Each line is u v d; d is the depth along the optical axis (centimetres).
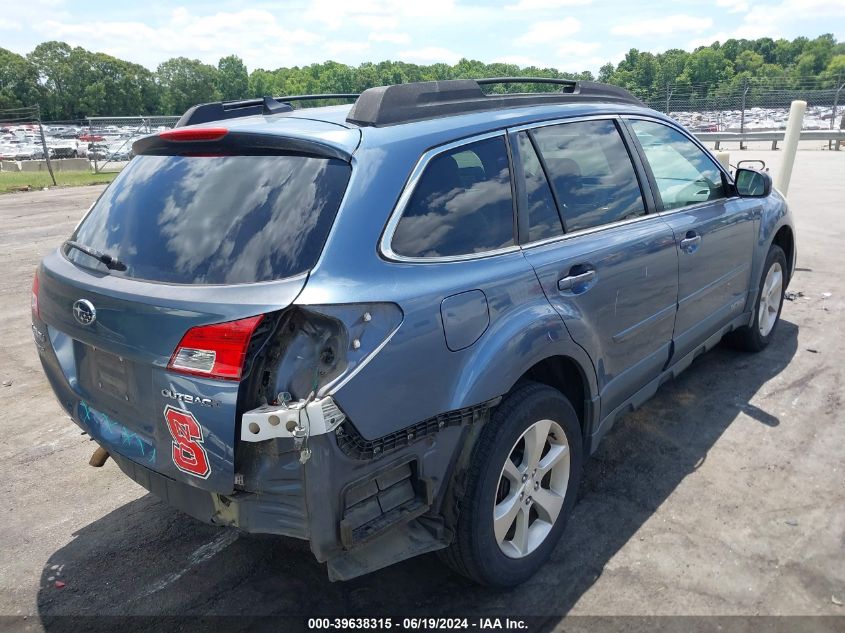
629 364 339
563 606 271
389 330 216
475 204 263
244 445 212
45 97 12369
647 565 293
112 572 302
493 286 253
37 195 1822
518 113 298
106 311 232
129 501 360
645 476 363
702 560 295
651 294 345
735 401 446
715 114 2619
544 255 281
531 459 276
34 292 293
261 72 16238
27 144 2959
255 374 206
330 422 202
